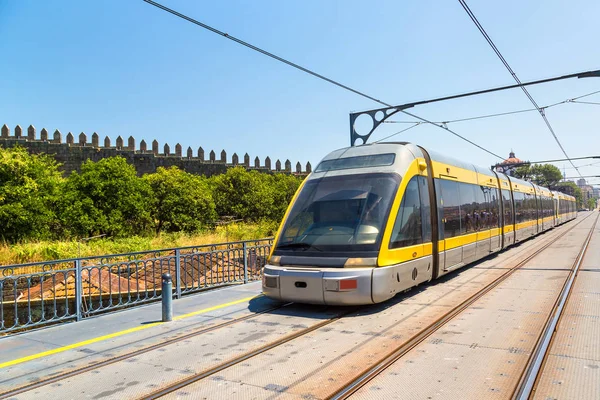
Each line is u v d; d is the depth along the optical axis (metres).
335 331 7.12
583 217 73.44
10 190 19.31
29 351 6.54
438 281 11.41
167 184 25.81
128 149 34.72
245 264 12.45
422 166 9.99
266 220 29.78
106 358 6.13
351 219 8.54
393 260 8.36
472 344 6.16
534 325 6.96
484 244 13.98
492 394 4.50
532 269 12.85
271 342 6.60
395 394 4.60
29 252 16.12
